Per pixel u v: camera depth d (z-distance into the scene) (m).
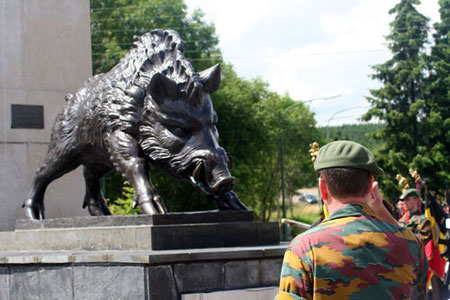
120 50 29.25
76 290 4.72
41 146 8.38
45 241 5.71
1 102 8.21
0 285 5.28
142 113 5.60
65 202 8.41
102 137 5.97
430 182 36.69
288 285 2.66
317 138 48.22
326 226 2.75
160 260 4.29
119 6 31.61
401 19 39.84
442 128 37.97
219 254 4.55
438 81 38.59
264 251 4.76
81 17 8.84
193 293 4.41
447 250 8.30
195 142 5.33
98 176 6.78
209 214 5.19
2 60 8.26
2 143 8.16
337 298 2.63
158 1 32.25
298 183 49.75
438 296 8.28
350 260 2.65
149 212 5.27
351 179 2.85
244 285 4.66
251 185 36.03
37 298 4.99
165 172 5.57
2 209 8.09
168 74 5.62
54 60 8.59
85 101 6.26
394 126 38.34
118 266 4.45
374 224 2.79
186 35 34.06
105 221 5.32
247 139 33.56
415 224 8.45
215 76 5.56
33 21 8.50
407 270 2.76
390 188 35.69
